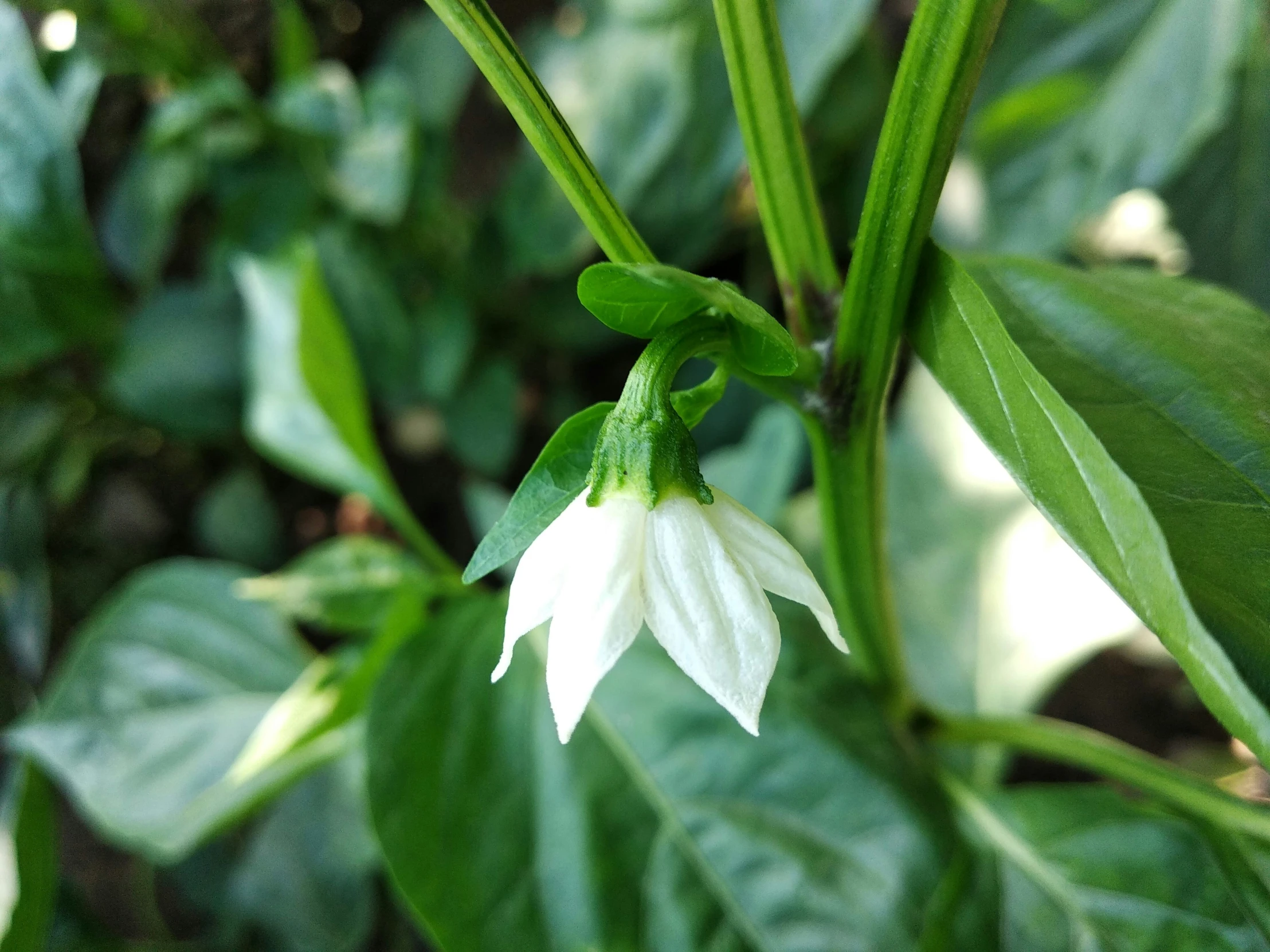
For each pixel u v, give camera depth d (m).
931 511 0.13
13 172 0.14
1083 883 0.09
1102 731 0.17
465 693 0.10
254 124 0.17
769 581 0.05
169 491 0.22
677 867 0.09
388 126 0.17
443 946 0.09
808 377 0.06
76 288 0.18
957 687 0.12
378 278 0.18
